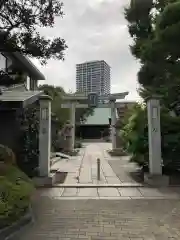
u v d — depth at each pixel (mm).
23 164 10883
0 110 11594
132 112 13250
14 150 11312
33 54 7570
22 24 7344
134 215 6457
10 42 7500
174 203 7535
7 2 6949
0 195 5625
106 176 11789
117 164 16141
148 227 5645
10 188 5945
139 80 9945
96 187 9531
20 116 11648
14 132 11609
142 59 9703
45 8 7262
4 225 5238
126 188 9422
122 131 14352
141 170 12930
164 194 8555
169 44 8039
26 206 6160
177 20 7992
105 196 8336
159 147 10258
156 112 10375
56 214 6527
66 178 11273
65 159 19250
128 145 12742
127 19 11656
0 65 14141
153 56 8547
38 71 20172
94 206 7246
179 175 10812
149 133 10484
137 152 11711
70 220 6090
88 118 47656
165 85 9969
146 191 8961
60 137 24000
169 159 10961
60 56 7812
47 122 10094
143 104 12414
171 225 5762
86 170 13656
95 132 48281
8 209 5352
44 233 5305
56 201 7734
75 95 24938
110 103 24281
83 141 44750
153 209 6961
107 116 47844
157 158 10195
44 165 9883
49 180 9609
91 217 6305
